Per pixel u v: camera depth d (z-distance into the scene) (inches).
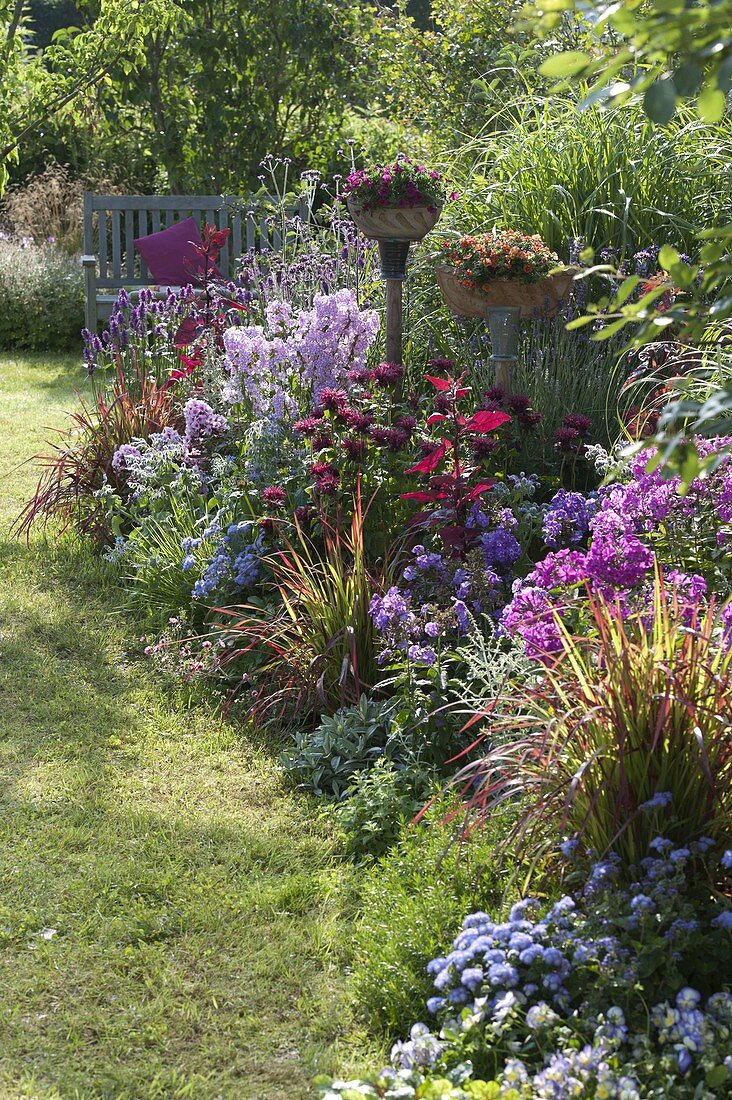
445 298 187.3
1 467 264.5
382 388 180.9
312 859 126.8
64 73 418.9
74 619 187.6
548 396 196.5
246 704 160.9
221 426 199.6
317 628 155.5
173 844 128.6
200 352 230.7
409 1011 99.4
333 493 165.3
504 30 342.0
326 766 142.5
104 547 216.7
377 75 429.7
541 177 231.6
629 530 135.6
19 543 219.3
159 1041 99.4
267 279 255.9
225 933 113.7
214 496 202.4
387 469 173.0
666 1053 86.0
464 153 283.9
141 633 183.6
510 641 143.3
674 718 99.7
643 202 221.5
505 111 291.4
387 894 112.7
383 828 127.0
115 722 156.4
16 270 438.9
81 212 517.0
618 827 101.1
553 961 92.1
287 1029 101.3
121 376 244.7
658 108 60.5
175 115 447.8
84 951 110.3
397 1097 82.9
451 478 153.4
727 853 93.2
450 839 114.7
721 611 119.4
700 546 138.1
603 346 204.8
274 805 137.8
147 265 399.5
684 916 92.7
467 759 137.3
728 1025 87.4
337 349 189.2
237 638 167.8
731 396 67.3
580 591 132.7
